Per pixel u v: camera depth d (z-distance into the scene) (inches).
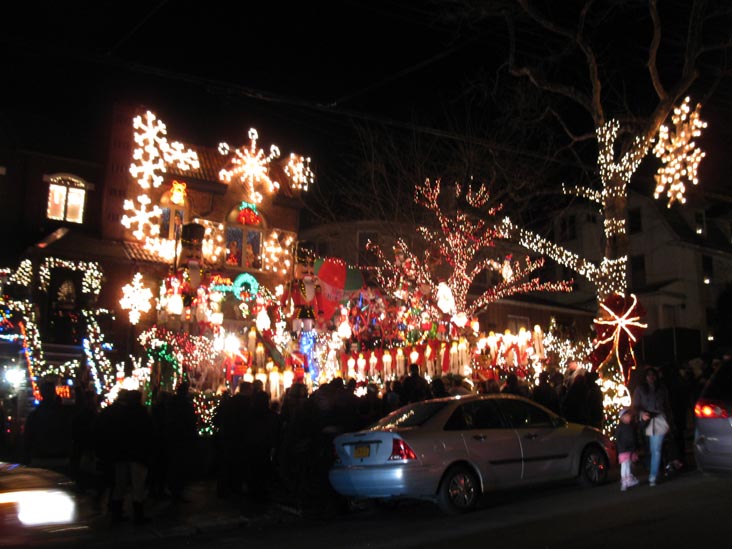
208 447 517.3
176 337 722.8
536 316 1278.3
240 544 319.6
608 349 603.8
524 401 412.2
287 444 410.3
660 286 1453.0
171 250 866.1
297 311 729.6
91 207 918.4
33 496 446.9
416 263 884.0
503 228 823.7
